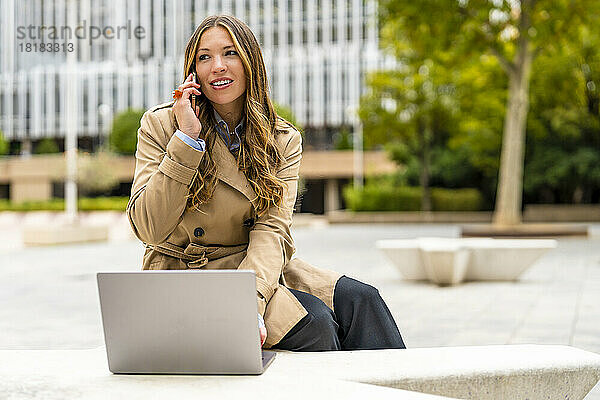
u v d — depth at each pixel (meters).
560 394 2.61
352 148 53.59
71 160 27.19
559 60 25.69
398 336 2.93
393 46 24.84
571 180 34.09
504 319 7.25
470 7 18.08
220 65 2.86
